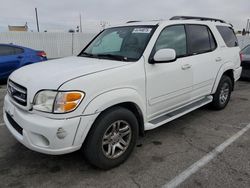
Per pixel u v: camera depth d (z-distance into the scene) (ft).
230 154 11.68
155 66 11.63
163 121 12.34
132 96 10.50
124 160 10.87
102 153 9.89
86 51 14.14
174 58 11.17
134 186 9.38
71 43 58.75
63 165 10.77
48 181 9.69
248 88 26.30
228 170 10.33
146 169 10.46
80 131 9.03
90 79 9.29
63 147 8.93
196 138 13.47
